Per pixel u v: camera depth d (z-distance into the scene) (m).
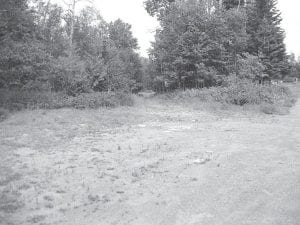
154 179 8.34
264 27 37.16
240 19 33.59
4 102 18.97
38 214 6.43
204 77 31.05
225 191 7.50
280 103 24.53
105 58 26.02
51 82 22.70
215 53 31.73
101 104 21.38
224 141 12.58
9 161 9.72
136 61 41.97
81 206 6.81
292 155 10.50
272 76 37.91
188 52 30.59
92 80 23.81
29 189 7.64
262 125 16.41
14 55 20.14
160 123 16.84
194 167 9.29
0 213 6.36
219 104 23.66
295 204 6.76
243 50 35.53
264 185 7.85
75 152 10.86
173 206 6.75
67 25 36.69
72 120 16.69
